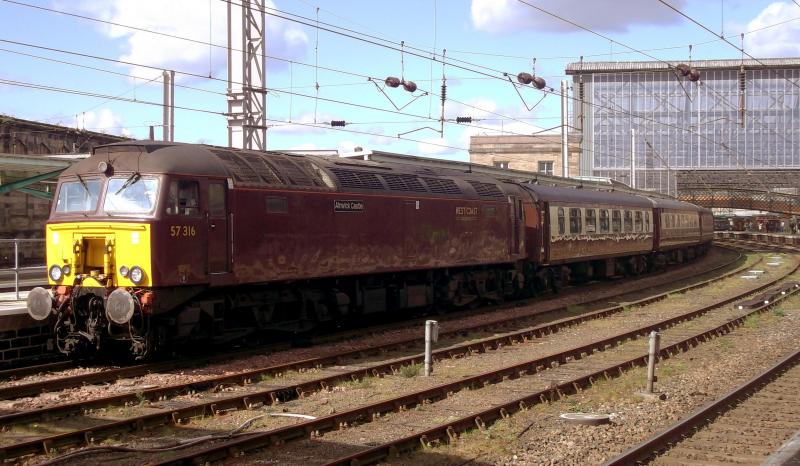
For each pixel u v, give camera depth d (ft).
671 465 28.07
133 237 44.39
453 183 71.92
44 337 49.11
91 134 119.75
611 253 107.04
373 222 60.59
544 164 242.78
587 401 38.42
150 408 35.63
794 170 229.25
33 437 30.76
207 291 48.93
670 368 47.42
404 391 40.22
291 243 53.06
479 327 62.90
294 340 54.80
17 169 65.00
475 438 31.55
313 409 36.14
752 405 37.52
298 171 55.26
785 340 58.85
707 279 116.06
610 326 66.64
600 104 260.83
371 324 67.82
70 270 46.44
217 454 27.96
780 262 144.05
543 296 90.12
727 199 273.75
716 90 251.39
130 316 42.91
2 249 94.94
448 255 69.46
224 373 44.34
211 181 47.75
